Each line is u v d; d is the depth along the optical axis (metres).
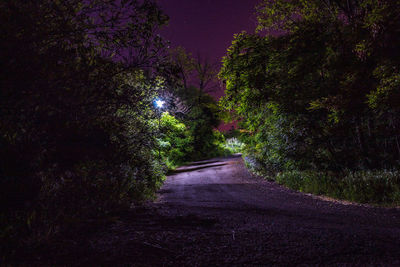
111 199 6.21
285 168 15.73
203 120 38.53
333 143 13.93
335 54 11.45
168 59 4.98
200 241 3.99
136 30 4.56
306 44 12.12
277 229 4.93
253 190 12.81
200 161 33.84
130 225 4.75
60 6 3.78
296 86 12.98
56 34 3.75
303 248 3.76
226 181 16.52
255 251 3.62
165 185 14.88
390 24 8.91
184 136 33.84
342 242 4.05
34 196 3.77
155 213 6.25
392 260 3.39
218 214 6.57
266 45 13.38
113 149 4.91
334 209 8.03
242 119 19.42
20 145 3.47
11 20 3.19
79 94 3.85
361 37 9.89
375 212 7.45
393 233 4.88
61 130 3.77
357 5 12.16
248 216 6.45
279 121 14.09
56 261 3.01
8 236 3.25
